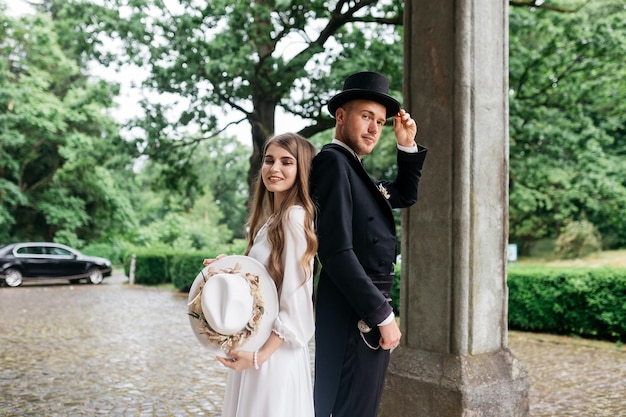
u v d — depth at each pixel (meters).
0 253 15.54
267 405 1.82
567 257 21.83
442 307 2.91
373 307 1.82
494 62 3.00
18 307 10.66
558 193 16.88
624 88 12.37
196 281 1.84
